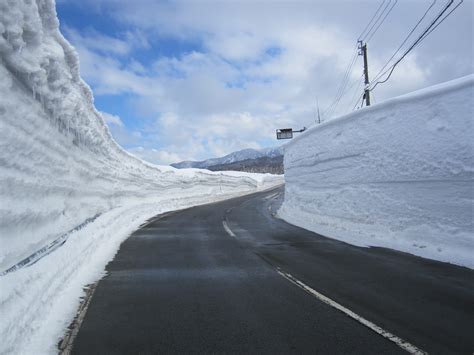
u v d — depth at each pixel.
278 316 5.15
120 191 18.17
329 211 14.90
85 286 6.62
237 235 13.19
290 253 9.75
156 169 26.55
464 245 8.49
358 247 10.60
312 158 16.66
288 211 20.27
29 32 7.00
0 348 3.61
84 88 11.81
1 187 5.86
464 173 8.52
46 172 8.38
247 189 50.44
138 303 5.72
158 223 17.09
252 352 4.07
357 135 12.92
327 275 7.39
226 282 6.92
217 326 4.81
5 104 6.31
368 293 6.16
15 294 4.39
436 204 9.34
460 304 5.56
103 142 15.02
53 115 8.98
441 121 9.25
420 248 9.55
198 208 26.50
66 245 7.47
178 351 4.11
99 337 4.47
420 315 5.13
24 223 6.53
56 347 4.19
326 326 4.78
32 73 7.20
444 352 4.03
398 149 10.73
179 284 6.78
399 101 10.79
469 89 8.59
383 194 11.44
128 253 9.72
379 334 4.51
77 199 11.22
